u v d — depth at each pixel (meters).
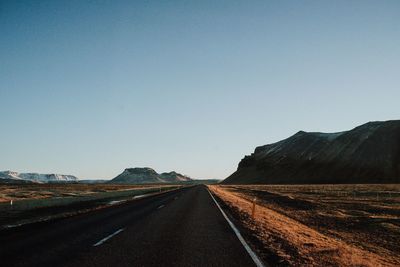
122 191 52.06
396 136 195.00
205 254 10.61
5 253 10.38
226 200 38.06
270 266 9.30
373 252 16.77
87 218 20.12
